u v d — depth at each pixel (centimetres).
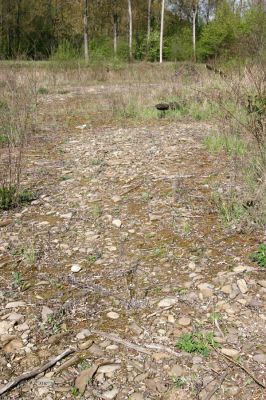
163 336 279
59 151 679
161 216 436
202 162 588
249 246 374
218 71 1079
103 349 270
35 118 852
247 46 990
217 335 277
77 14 3434
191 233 401
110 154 648
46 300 318
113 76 1656
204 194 480
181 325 287
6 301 317
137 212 448
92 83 1545
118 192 501
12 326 290
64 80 1557
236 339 273
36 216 451
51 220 441
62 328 289
